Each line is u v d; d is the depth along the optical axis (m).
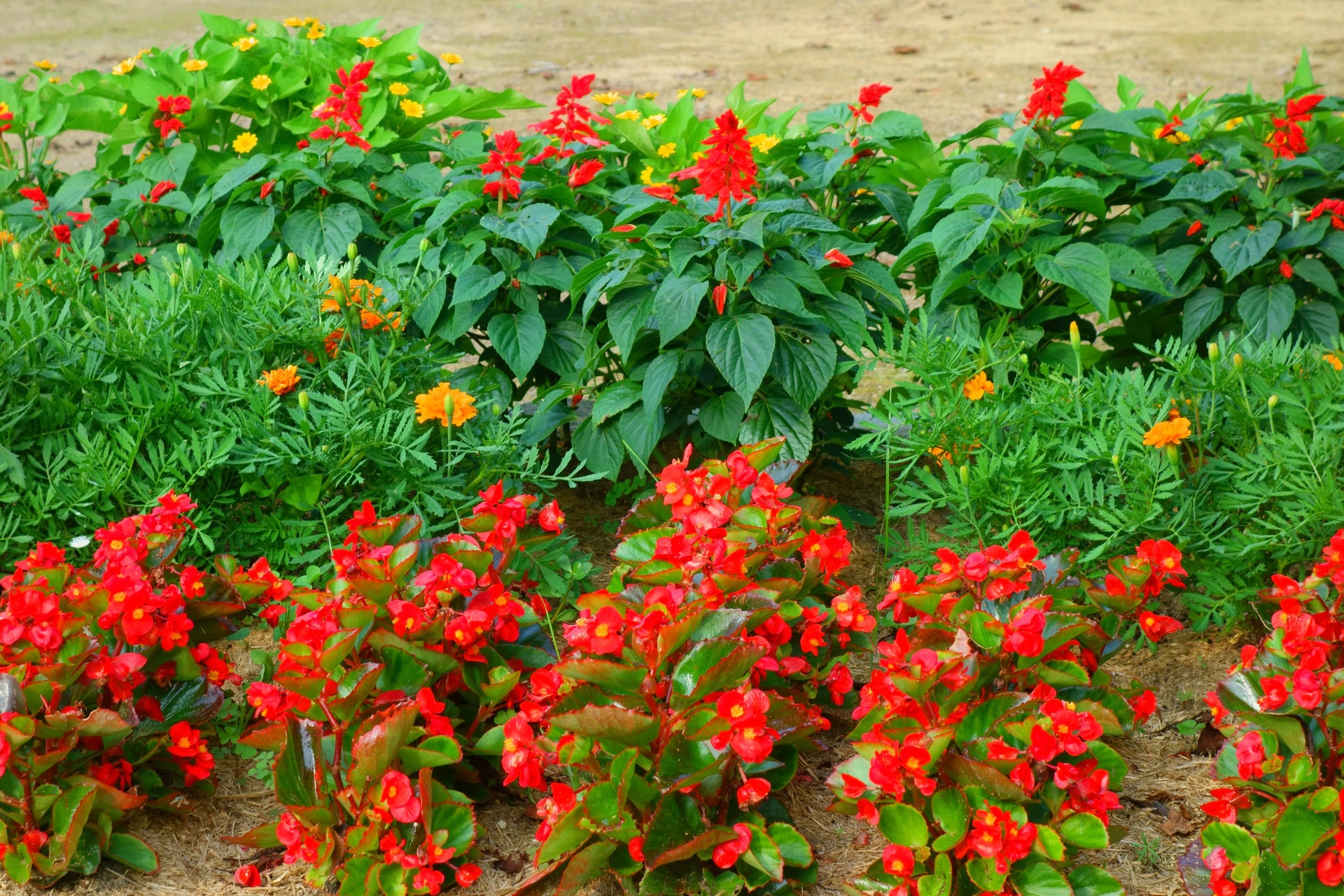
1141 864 2.46
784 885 2.33
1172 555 2.60
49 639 2.35
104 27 12.90
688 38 12.66
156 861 2.43
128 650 2.54
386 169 4.29
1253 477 2.92
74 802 2.35
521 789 2.71
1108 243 3.95
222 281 3.41
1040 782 2.32
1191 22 12.70
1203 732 2.77
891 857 2.23
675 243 3.25
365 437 3.12
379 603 2.48
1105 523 2.96
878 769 2.22
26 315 3.06
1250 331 3.77
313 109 4.61
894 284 3.44
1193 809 2.59
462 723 2.69
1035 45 11.87
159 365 3.28
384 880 2.30
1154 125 4.47
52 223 4.43
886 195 4.14
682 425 3.71
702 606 2.38
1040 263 3.65
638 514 3.02
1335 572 2.38
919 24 13.23
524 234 3.54
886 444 3.43
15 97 4.91
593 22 13.65
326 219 4.09
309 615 2.48
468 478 3.34
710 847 2.28
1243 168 4.12
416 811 2.24
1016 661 2.42
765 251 3.39
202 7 14.18
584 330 3.83
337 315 3.46
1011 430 3.19
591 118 4.28
